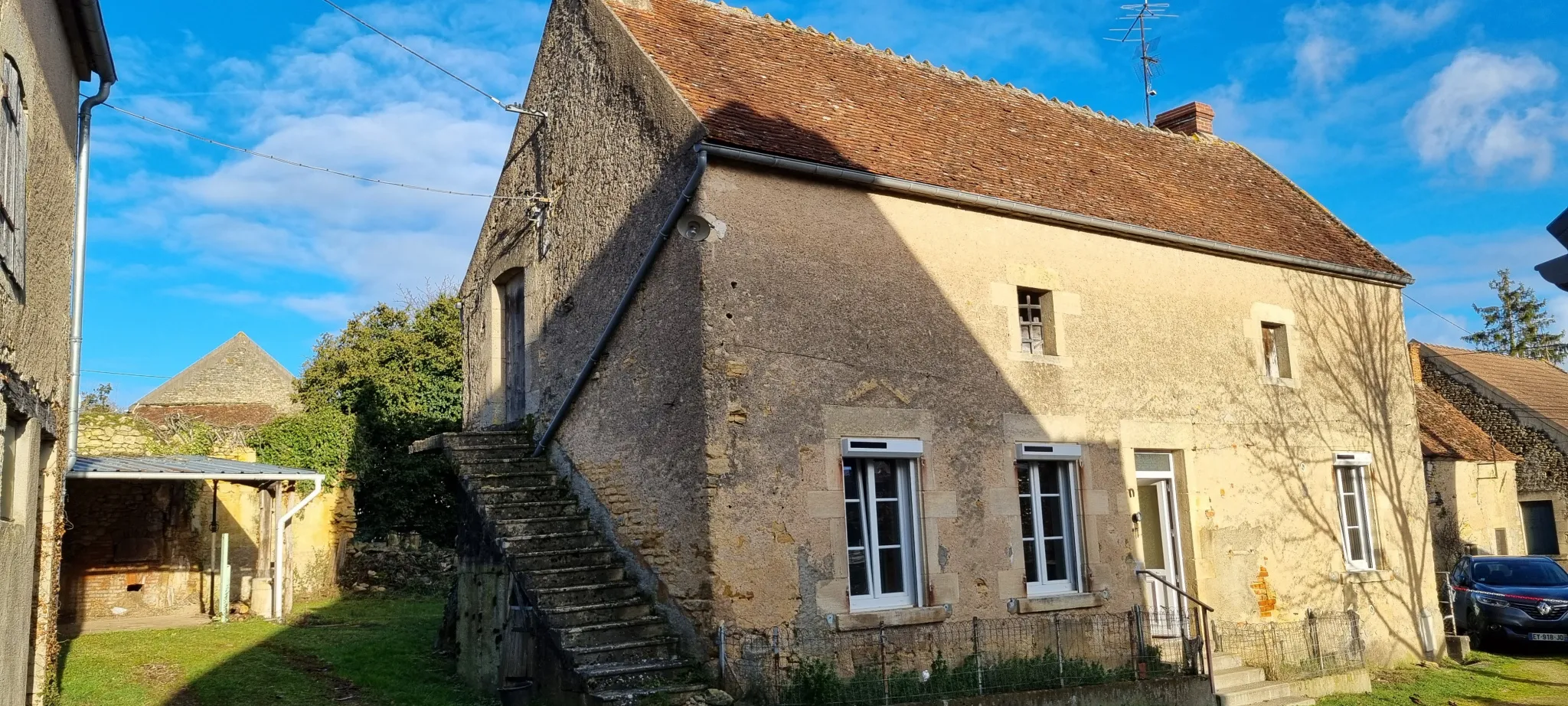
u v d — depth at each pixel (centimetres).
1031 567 1112
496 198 1294
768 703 884
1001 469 1088
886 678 921
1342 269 1478
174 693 998
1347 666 1272
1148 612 1172
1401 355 1571
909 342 1048
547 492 1131
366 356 2594
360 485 2339
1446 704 1178
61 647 1226
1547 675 1369
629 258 1057
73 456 1098
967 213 1123
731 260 946
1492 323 4366
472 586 1116
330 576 1983
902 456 1029
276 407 3153
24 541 794
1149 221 1284
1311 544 1355
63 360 973
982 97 1424
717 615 886
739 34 1241
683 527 932
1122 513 1175
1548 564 1689
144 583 1745
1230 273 1362
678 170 981
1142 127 1648
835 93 1198
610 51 1140
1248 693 1119
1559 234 416
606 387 1082
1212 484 1268
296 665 1148
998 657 1039
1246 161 1745
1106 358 1203
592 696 842
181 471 1460
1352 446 1450
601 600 977
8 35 679
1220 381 1311
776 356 958
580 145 1198
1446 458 2103
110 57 987
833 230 1019
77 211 1066
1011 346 1126
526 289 1305
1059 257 1190
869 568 1002
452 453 1198
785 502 941
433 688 1065
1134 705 1027
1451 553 2056
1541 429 2386
